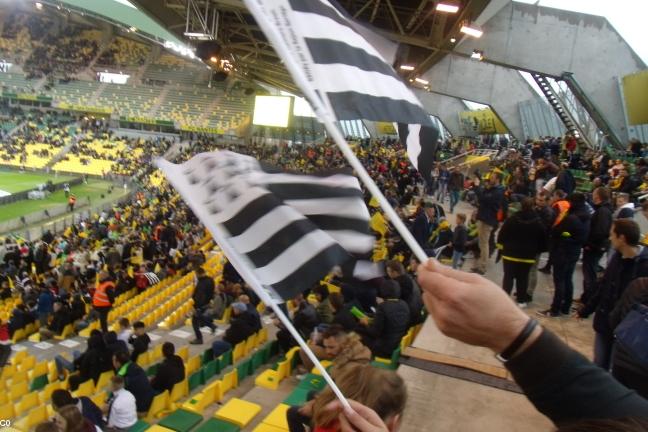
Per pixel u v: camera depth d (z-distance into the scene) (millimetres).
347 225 2293
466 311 1036
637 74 20703
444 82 33969
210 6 24094
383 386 1916
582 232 6973
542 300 8109
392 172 26656
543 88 25438
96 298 12328
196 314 11883
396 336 6875
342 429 1532
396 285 7035
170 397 8117
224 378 8383
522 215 7340
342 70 1889
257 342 10594
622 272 4391
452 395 5105
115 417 7137
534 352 1068
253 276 1986
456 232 10820
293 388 8242
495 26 23000
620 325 2930
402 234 1283
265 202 2221
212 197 2334
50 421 4707
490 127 43312
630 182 12984
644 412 1044
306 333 8836
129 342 10414
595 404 1049
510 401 5004
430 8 20266
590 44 22531
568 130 26203
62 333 13594
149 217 29672
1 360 10344
